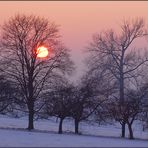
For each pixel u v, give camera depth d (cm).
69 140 8431
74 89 12275
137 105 11994
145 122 13412
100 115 12256
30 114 12262
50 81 12200
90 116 12619
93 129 13925
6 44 12044
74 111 12131
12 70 12069
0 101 12119
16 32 12094
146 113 12188
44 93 12188
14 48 12062
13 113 13300
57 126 14325
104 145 7600
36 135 9638
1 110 12300
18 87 12131
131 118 13062
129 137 11875
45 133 10912
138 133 13412
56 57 12238
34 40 12212
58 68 12212
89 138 9719
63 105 12112
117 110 12038
